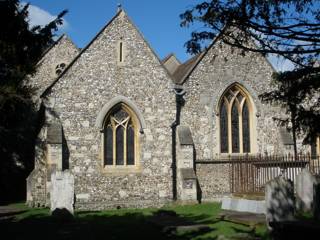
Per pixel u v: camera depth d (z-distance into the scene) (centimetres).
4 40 1825
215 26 927
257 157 2480
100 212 2153
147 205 2364
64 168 2266
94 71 2380
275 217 1406
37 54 1930
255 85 2664
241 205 1839
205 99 2572
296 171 2233
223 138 2598
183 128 2484
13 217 1909
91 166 2314
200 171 2508
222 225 1534
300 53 880
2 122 1959
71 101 2323
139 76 2444
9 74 1830
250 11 866
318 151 2709
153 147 2422
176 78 2764
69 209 1823
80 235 1434
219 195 2506
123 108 2417
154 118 2441
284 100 1019
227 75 2623
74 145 2298
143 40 2483
